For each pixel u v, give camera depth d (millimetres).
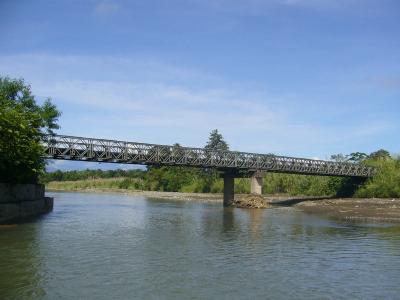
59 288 18594
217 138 175500
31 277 20172
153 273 21641
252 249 29422
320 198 95188
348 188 100750
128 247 28906
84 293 18000
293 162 87562
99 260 24328
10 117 45531
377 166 100438
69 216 51500
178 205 82438
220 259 25656
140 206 76500
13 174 47312
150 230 38594
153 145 70750
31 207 52938
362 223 49719
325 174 90625
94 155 64688
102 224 42750
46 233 34812
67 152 62281
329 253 28375
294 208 75875
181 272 22047
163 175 165375
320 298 18219
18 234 33781
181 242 31844
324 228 43312
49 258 24484
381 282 20969
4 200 45750
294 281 20844
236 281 20609
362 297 18500
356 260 26125
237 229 41031
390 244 32500
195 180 152125
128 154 68000
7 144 45094
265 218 54438
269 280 20922
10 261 23438
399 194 86625
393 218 56812
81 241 30969
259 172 82375
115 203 85062
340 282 20844
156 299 17500
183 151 74188
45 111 59781
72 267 22422
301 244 32062
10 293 17750
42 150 52625
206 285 19766
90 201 91438
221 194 128625
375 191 90500
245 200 78500
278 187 123375
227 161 79625
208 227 42375
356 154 144125
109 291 18391
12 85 57812
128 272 21688
